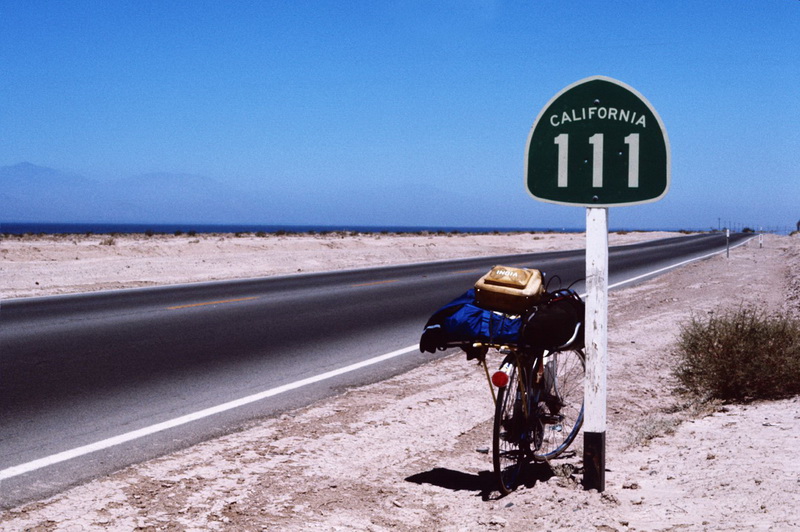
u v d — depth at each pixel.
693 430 5.89
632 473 4.88
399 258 36.28
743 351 7.07
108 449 5.65
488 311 4.79
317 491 4.77
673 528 3.75
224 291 17.95
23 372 8.35
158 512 4.33
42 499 4.57
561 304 4.89
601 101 4.55
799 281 19.05
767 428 5.62
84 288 18.42
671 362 9.28
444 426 6.46
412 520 4.32
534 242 64.50
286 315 13.69
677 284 20.50
